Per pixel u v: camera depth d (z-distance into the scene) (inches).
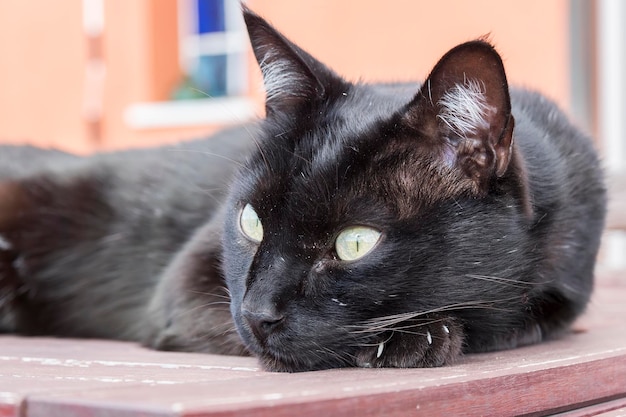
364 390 17.9
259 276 21.7
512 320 23.4
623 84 44.1
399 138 22.1
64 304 29.6
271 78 24.2
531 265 23.2
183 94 71.5
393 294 21.6
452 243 21.9
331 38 58.2
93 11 74.8
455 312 22.5
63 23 77.4
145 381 19.4
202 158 29.6
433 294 21.9
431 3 53.5
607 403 21.5
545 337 24.6
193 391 17.8
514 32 50.0
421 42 54.1
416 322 21.8
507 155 22.0
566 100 43.9
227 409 16.7
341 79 24.2
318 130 22.8
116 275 29.3
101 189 30.1
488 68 21.8
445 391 18.8
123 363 22.3
